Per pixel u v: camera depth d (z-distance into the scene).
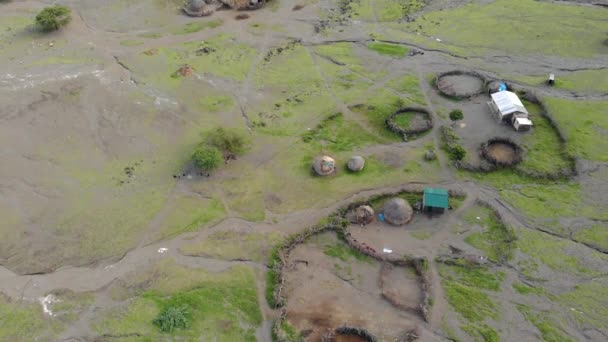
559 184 36.97
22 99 47.28
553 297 29.95
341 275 32.03
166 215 36.53
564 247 32.72
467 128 42.38
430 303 30.02
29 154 42.00
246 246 34.09
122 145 42.69
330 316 29.81
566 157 38.78
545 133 41.34
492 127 42.28
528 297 30.05
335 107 45.78
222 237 34.78
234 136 41.75
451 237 33.84
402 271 32.06
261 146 41.97
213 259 33.38
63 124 44.72
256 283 31.77
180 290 31.52
